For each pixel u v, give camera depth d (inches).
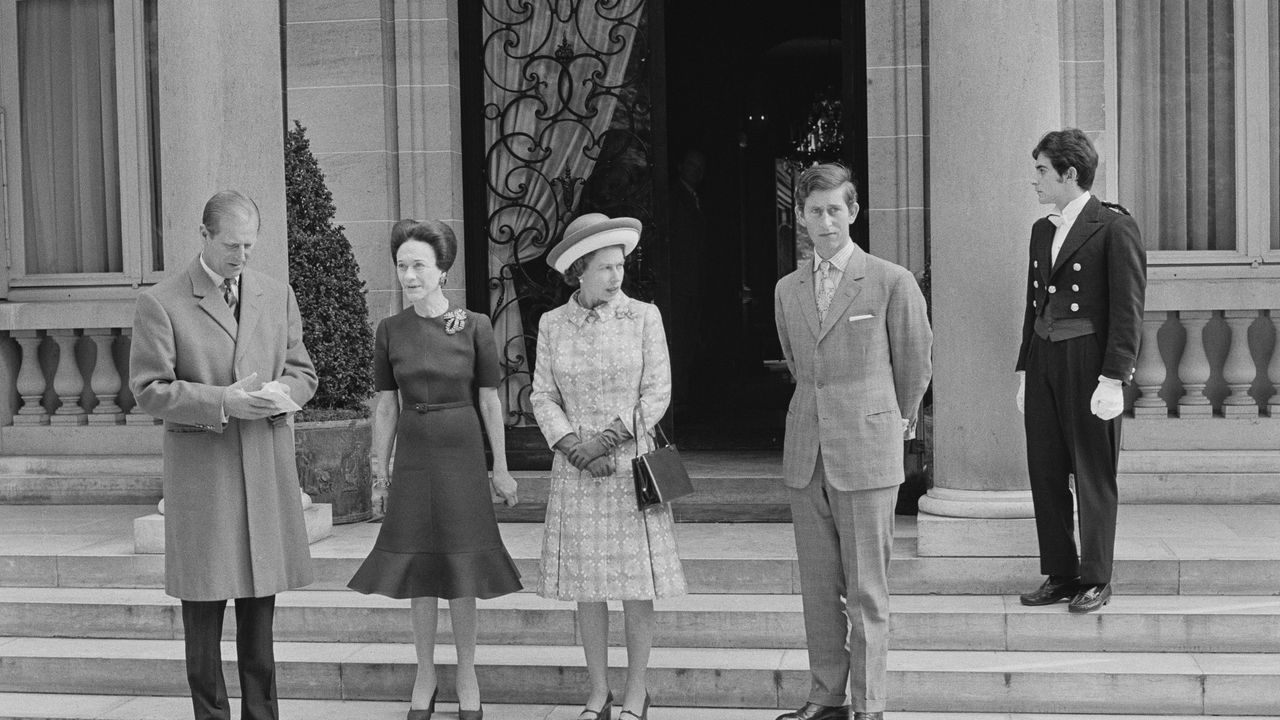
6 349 334.0
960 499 226.5
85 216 339.0
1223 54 298.7
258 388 175.2
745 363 546.9
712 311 480.1
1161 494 284.2
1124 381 202.4
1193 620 204.2
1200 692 192.2
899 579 223.8
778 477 298.4
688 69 475.2
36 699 215.5
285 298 184.2
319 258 278.8
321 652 218.2
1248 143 294.2
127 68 331.6
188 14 241.9
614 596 183.9
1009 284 224.8
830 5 530.6
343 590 236.7
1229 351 294.5
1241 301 287.3
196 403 169.0
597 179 317.7
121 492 318.3
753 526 262.5
